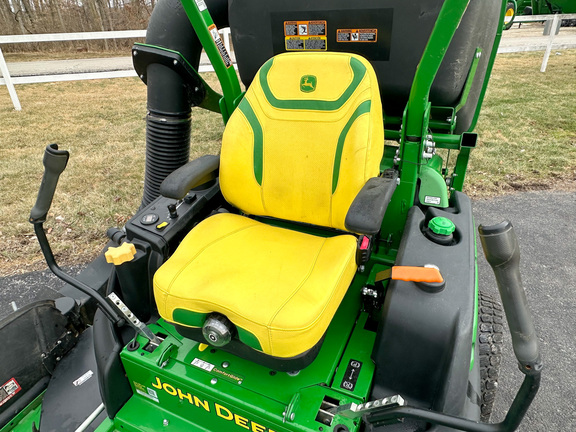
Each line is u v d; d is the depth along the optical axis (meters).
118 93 7.92
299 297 1.30
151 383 1.57
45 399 1.62
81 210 3.62
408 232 1.55
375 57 1.74
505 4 2.12
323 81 1.54
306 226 1.86
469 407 1.33
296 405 1.32
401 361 1.33
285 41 1.85
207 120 6.21
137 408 1.64
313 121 1.56
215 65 1.90
